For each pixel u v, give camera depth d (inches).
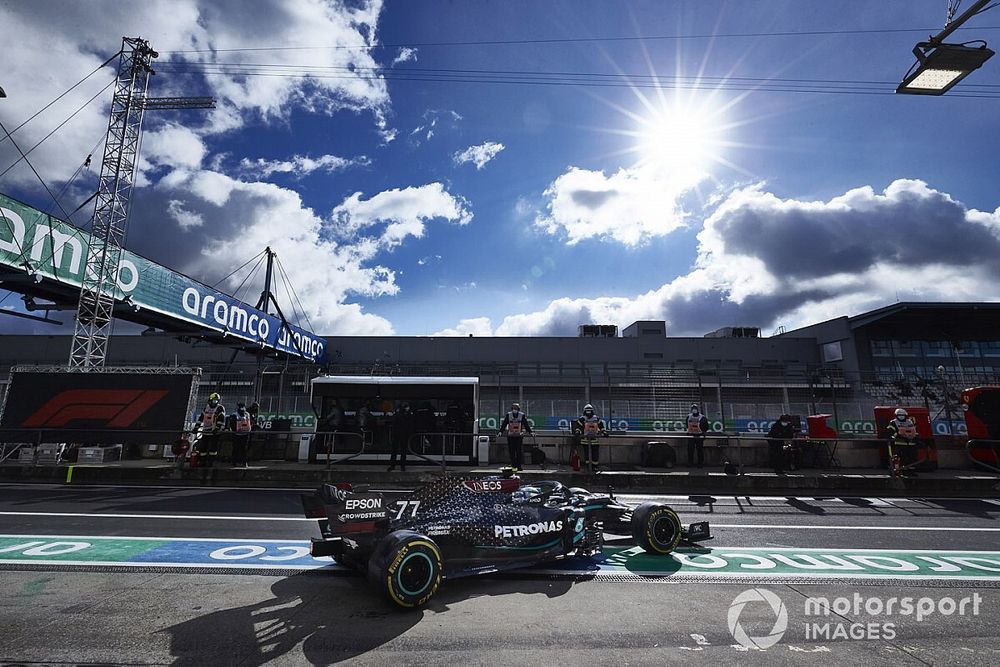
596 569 231.1
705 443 631.2
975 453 580.1
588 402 832.3
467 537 210.1
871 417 820.0
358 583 207.0
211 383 805.9
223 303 1001.5
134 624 163.3
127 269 799.1
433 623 167.2
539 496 252.8
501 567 217.2
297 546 261.0
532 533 225.9
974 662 143.8
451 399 610.5
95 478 519.5
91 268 762.8
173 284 882.1
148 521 318.0
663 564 239.5
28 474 524.4
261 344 1131.3
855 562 243.6
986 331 1738.4
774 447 546.3
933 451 564.4
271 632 158.9
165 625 163.0
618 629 163.5
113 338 1823.3
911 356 1738.4
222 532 290.7
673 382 833.5
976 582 214.4
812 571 228.8
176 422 567.2
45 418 565.9
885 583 212.2
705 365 1742.1
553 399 884.0
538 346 1910.7
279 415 779.4
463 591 200.4
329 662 139.3
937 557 254.4
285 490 461.4
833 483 504.1
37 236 675.4
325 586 202.5
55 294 773.3
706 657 144.2
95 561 232.1
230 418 568.4
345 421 605.6
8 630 157.0
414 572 181.2
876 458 601.3
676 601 189.9
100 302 773.9
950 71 272.7
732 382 831.7
